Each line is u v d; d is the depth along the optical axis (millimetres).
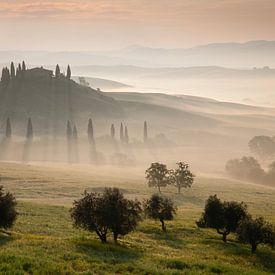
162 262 96375
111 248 106250
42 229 135500
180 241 143250
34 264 76375
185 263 96625
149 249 117250
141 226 166875
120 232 120188
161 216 162250
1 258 77875
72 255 88875
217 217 149375
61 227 144875
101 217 117188
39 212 177500
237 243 148000
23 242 99188
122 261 91812
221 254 125062
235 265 107938
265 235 130500
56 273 73688
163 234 155000
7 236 109250
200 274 87688
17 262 75750
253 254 129875
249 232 131500
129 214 121500
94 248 103750
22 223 143750
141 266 87562
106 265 84938
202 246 135500
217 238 154625
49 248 95125
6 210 117375
